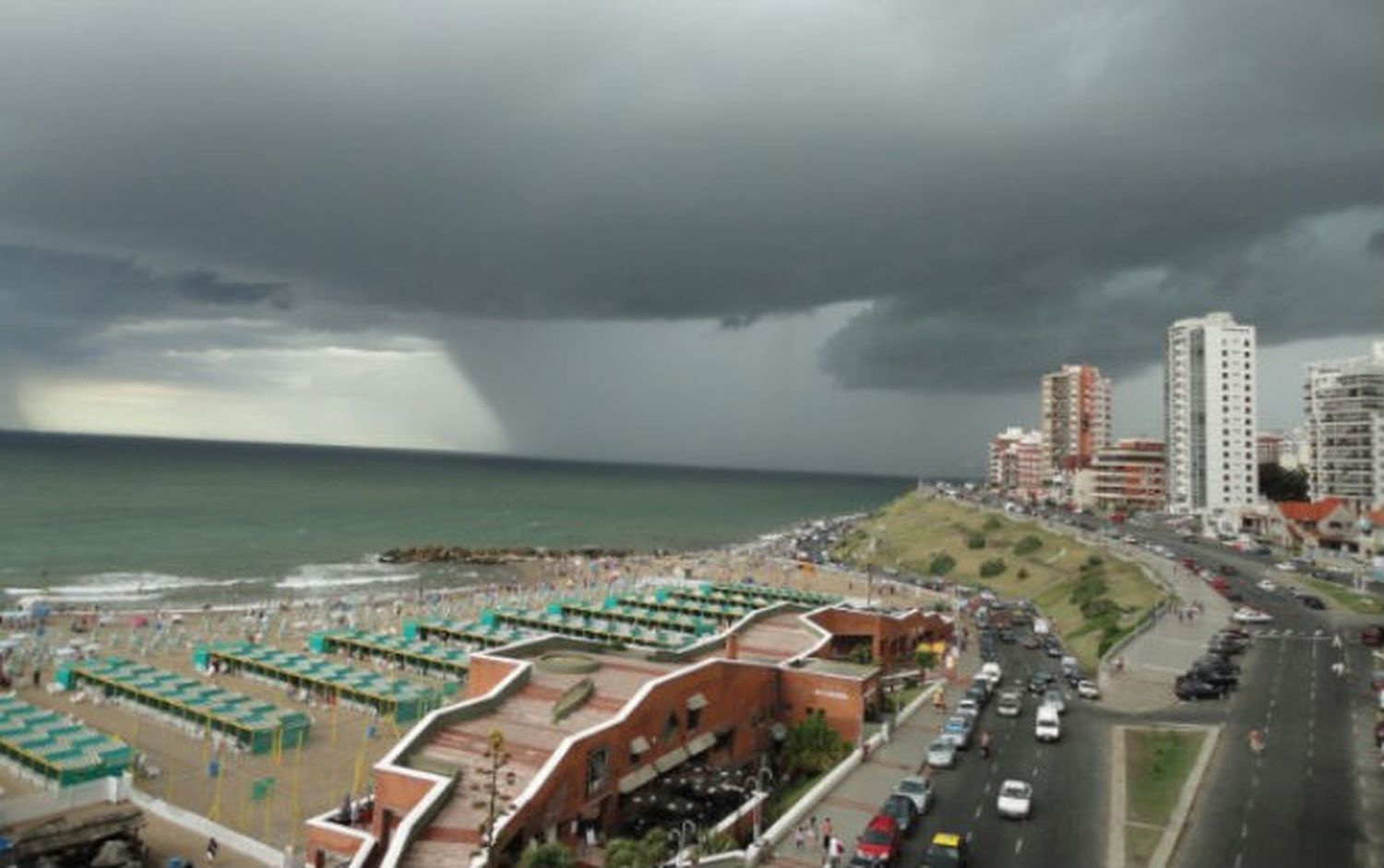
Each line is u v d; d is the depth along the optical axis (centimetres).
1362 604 11744
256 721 7831
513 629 11525
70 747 6931
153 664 10294
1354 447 19912
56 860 4994
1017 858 4969
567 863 4494
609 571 19838
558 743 5619
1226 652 9200
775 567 19762
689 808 5784
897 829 5069
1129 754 6650
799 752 6638
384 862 4450
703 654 7956
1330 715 7344
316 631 12012
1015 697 7894
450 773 5212
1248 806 5597
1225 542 18112
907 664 10119
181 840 5678
